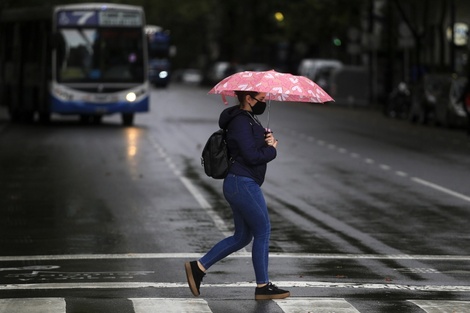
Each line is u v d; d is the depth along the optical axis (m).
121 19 78.19
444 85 81.56
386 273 24.52
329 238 29.69
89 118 90.50
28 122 85.50
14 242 29.25
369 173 46.44
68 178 44.97
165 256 26.94
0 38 91.19
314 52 169.88
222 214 34.44
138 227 31.83
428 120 83.44
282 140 65.25
